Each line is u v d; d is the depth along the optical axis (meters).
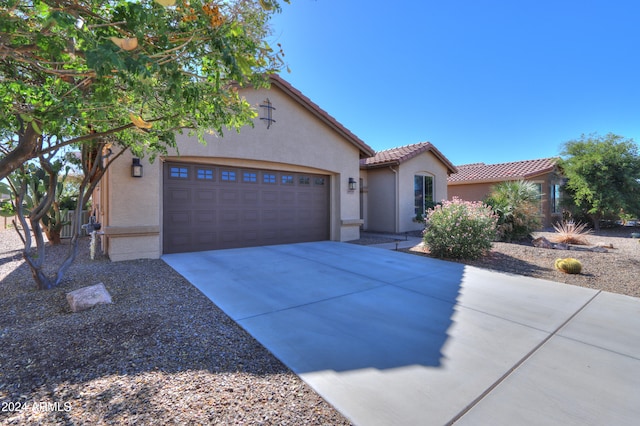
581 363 3.02
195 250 8.47
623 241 11.95
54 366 2.60
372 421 2.13
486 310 4.50
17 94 2.64
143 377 2.50
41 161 4.50
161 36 2.08
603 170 15.35
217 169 8.82
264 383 2.54
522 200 11.05
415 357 3.08
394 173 14.86
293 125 10.07
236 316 4.05
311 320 4.00
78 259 7.34
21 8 1.95
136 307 4.05
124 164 7.12
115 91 2.73
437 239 8.20
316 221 11.29
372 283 5.84
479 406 2.34
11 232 14.08
